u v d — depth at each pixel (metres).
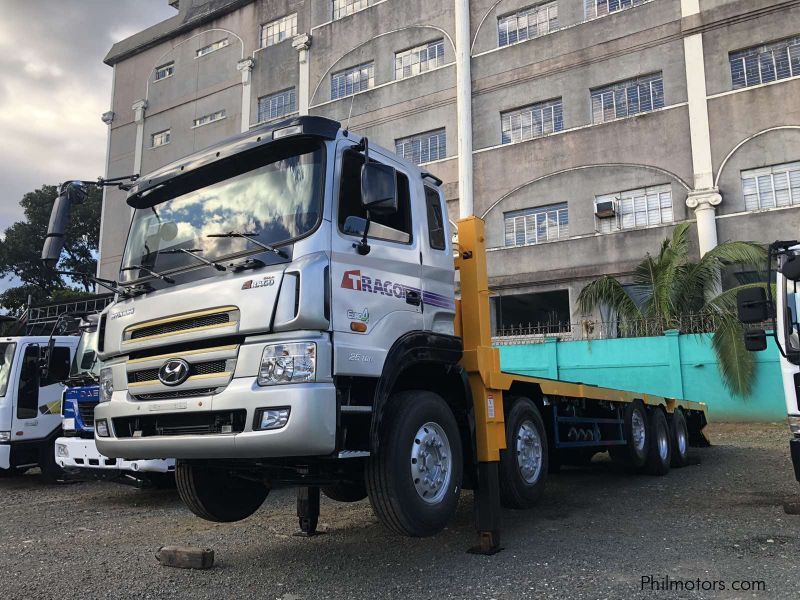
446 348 5.08
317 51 29.81
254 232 4.47
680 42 21.88
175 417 4.36
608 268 21.98
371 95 27.80
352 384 4.18
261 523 6.91
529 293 23.55
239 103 31.95
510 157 24.36
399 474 4.33
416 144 26.61
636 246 21.62
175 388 4.33
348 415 4.09
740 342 17.11
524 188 23.92
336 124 4.63
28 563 5.41
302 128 4.45
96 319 9.88
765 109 20.28
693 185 21.00
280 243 4.28
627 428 9.16
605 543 5.52
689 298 19.19
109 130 37.12
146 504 8.60
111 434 4.75
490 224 24.44
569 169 23.19
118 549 5.89
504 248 23.97
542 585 4.39
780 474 9.19
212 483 5.45
